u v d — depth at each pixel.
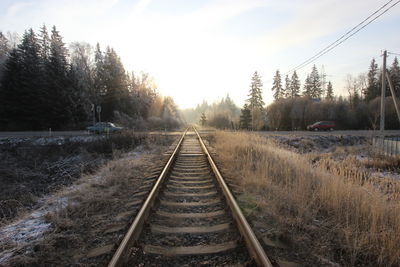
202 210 4.23
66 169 12.76
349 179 5.32
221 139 16.92
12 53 34.53
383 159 12.85
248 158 8.45
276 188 5.23
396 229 3.25
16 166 14.74
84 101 40.81
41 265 2.66
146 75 69.06
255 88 61.44
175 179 6.52
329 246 3.06
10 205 6.47
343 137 23.41
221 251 2.84
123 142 17.62
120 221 3.72
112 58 51.12
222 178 5.71
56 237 3.17
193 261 2.68
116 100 49.16
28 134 25.92
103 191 5.44
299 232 3.41
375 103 45.12
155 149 14.12
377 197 4.15
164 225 3.59
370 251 2.96
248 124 48.94
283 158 8.15
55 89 36.22
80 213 4.11
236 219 3.57
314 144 20.73
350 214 3.79
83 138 21.25
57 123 36.41
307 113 48.28
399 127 41.28
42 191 9.59
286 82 68.12
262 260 2.36
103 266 2.43
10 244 3.12
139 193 5.16
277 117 48.78
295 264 2.60
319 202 4.52
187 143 17.19
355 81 66.12
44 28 45.94
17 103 33.66
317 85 65.44
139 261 2.64
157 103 69.25
